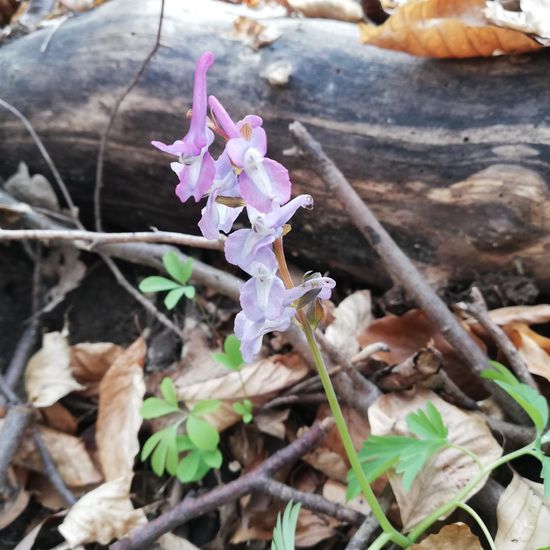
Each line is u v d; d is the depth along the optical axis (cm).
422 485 15
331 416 17
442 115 19
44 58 23
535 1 17
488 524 16
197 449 17
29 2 25
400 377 18
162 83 21
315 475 18
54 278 24
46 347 21
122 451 18
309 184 21
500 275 20
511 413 17
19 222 23
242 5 24
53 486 19
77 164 23
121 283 22
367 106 20
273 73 20
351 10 24
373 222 19
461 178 19
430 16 18
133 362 20
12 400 20
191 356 21
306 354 19
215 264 24
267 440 19
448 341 18
